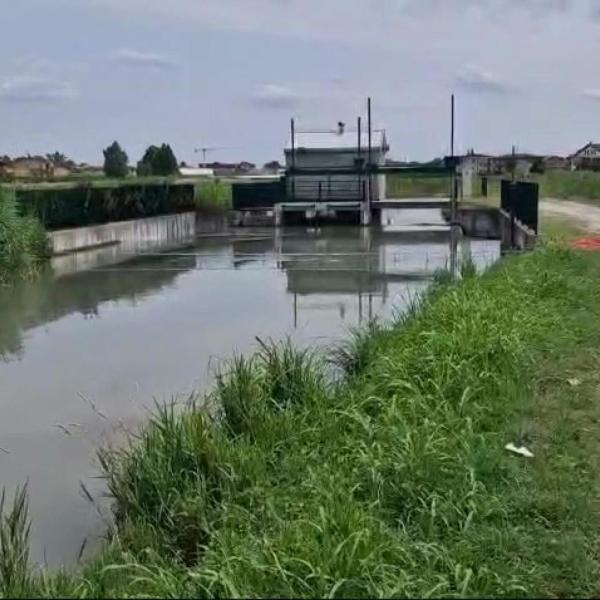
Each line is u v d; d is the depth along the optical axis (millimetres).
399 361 6133
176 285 14094
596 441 4820
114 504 4672
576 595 3213
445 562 3342
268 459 4723
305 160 26625
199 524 4109
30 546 4285
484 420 5090
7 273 14727
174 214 24203
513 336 6801
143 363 8266
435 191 33094
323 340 8891
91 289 13719
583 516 3832
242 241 22656
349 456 4496
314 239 22484
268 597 3047
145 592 3227
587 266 11391
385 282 14047
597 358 6582
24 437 6062
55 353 8852
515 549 3516
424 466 4184
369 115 28062
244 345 8922
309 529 3449
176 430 4812
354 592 3020
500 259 14164
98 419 6473
